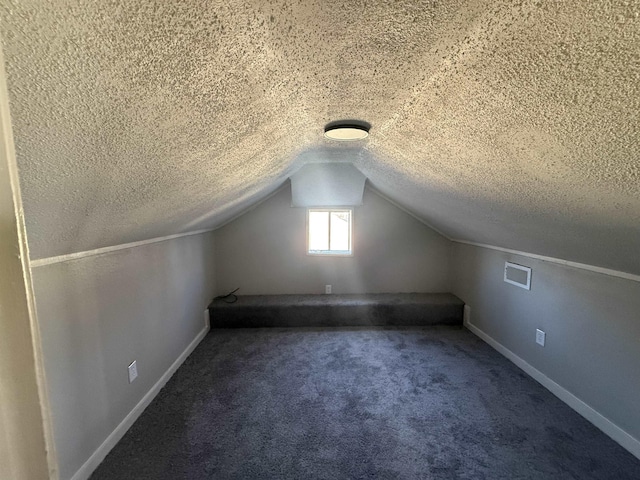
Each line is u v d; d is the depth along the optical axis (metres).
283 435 1.73
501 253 2.73
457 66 0.73
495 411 1.93
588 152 0.80
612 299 1.69
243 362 2.60
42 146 0.62
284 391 2.17
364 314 3.39
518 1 0.49
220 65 0.66
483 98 0.80
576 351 1.93
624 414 1.62
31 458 0.32
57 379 1.30
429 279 3.80
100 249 1.58
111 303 1.67
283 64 0.76
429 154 1.42
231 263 3.72
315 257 3.75
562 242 1.72
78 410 1.42
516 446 1.63
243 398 2.08
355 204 3.65
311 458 1.57
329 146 1.99
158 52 0.54
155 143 0.86
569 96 0.64
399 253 3.77
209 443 1.67
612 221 1.14
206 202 2.02
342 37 0.65
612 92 0.58
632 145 0.70
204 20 0.51
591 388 1.82
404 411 1.93
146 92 0.62
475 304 3.19
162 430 1.77
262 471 1.49
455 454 1.58
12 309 0.30
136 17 0.45
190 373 2.42
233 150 1.29
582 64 0.56
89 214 1.12
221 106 0.84
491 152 1.07
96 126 0.65
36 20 0.39
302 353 2.75
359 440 1.69
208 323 3.29
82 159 0.74
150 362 2.08
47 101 0.52
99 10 0.42
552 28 0.52
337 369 2.47
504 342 2.70
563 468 1.48
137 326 1.92
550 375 2.15
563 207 1.24
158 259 2.22
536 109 0.73
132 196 1.19
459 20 0.58
